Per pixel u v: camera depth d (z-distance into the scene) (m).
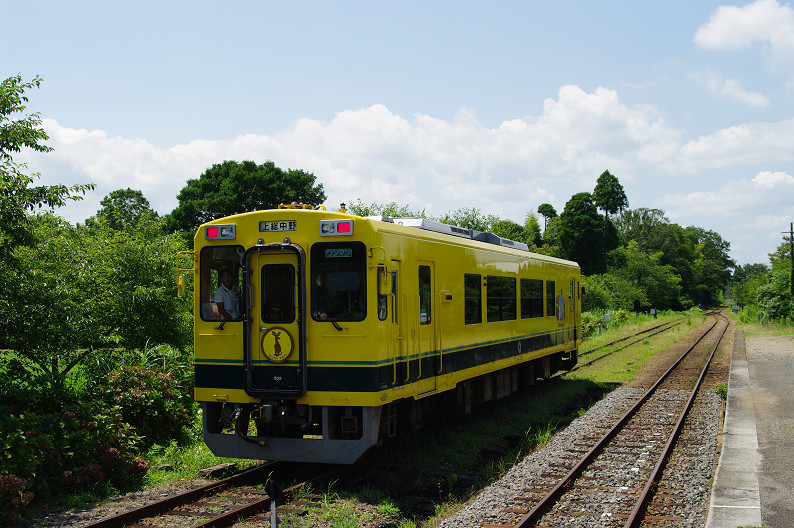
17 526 6.52
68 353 9.89
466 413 12.23
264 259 8.66
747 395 14.16
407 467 9.19
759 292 46.66
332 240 8.48
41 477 7.32
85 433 7.93
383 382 8.48
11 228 8.71
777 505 6.82
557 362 18.23
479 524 6.84
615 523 6.88
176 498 7.31
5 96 8.59
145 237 14.42
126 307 11.28
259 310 8.65
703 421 12.48
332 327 8.40
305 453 8.44
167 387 10.44
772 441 9.82
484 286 12.34
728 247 162.12
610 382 18.17
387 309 8.65
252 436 8.71
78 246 11.68
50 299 9.32
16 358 9.50
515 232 64.56
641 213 125.31
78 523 6.62
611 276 67.81
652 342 31.47
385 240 8.64
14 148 8.72
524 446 10.86
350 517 7.02
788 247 82.44
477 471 9.32
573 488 8.27
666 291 86.19
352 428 8.51
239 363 8.73
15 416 7.68
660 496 7.81
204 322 8.95
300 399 8.42
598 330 35.53
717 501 6.95
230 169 43.22
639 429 11.95
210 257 9.05
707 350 27.16
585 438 11.17
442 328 10.42
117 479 8.04
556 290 17.38
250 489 8.05
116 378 10.05
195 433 10.61
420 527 7.05
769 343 29.62
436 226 11.23
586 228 72.81
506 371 14.34
